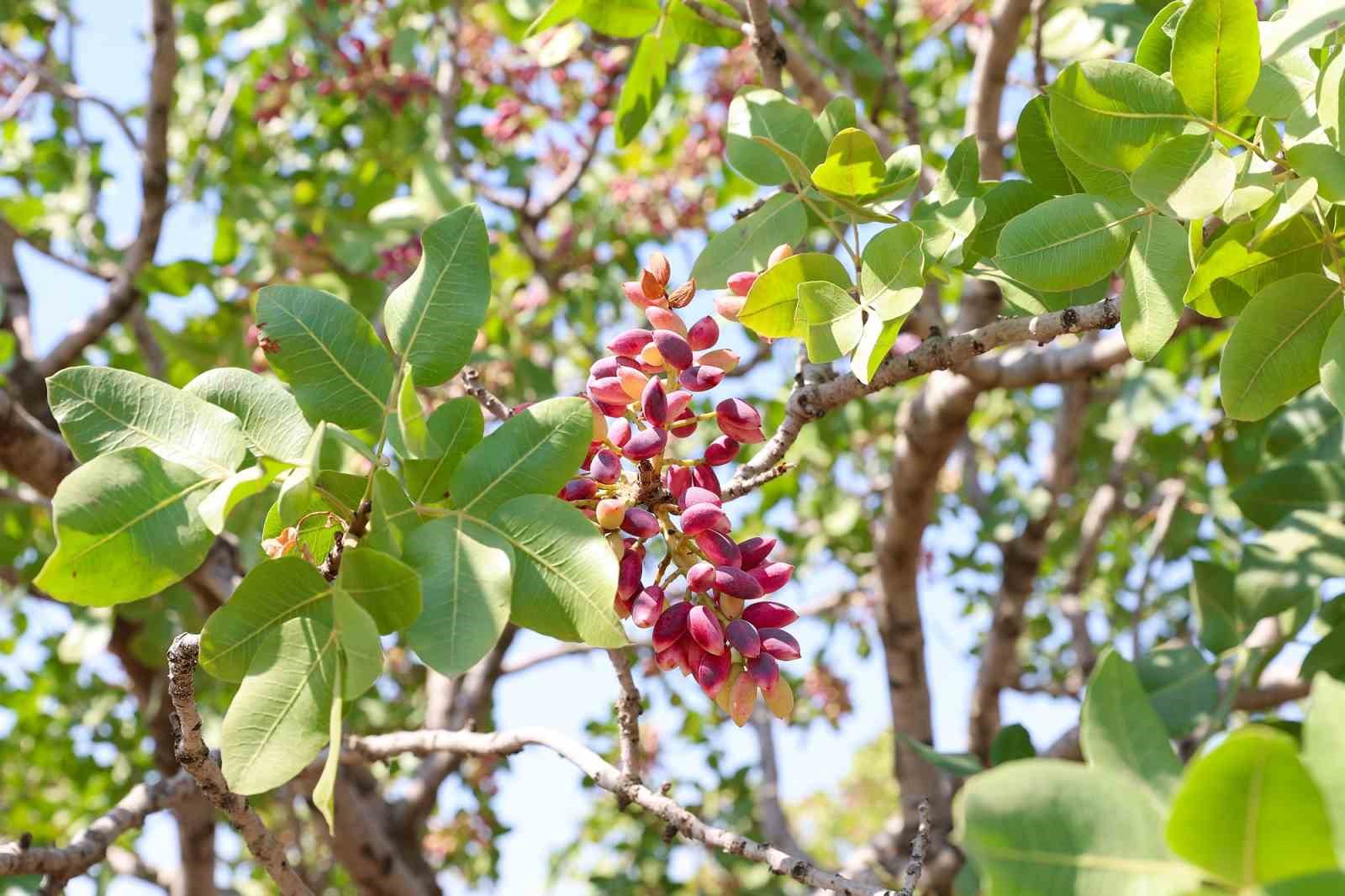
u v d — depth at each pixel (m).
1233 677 1.13
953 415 1.48
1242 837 0.58
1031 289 0.90
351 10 2.33
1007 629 1.96
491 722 2.26
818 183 0.86
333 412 0.78
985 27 1.45
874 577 1.83
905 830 1.84
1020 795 0.60
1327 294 0.79
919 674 1.85
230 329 1.83
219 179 2.23
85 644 1.85
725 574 0.80
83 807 2.50
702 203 2.40
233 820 0.90
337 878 2.71
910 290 0.81
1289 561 1.15
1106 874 0.60
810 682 2.46
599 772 0.96
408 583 0.73
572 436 0.76
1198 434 1.81
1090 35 1.22
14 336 1.76
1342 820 0.59
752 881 2.43
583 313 2.51
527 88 2.33
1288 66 0.80
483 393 0.95
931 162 2.29
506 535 0.75
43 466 1.32
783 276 0.83
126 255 1.84
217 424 0.76
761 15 1.07
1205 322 1.24
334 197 2.31
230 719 0.72
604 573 0.74
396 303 0.80
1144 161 0.80
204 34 2.54
